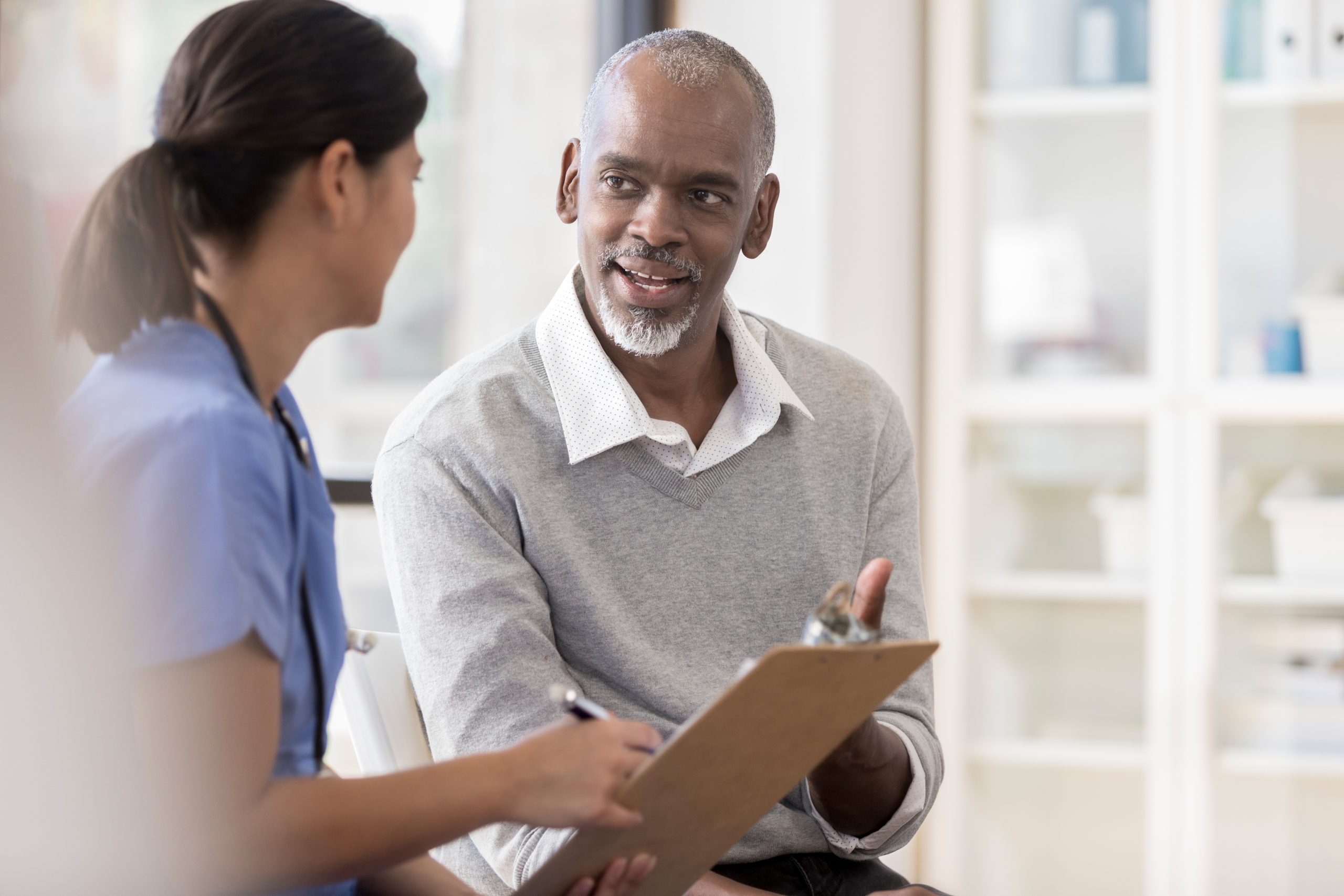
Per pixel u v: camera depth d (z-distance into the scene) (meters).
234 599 1.26
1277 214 4.01
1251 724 4.00
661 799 1.38
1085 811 4.21
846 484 2.34
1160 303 4.10
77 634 0.96
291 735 1.48
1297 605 3.96
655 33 2.23
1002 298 4.29
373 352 8.42
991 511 4.30
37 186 0.86
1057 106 4.21
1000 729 4.27
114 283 1.37
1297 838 3.96
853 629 1.45
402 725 2.24
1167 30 4.09
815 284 4.18
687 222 2.11
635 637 2.14
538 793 1.35
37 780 0.94
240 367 1.42
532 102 7.94
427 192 8.09
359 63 1.46
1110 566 4.17
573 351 2.21
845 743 1.94
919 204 4.34
